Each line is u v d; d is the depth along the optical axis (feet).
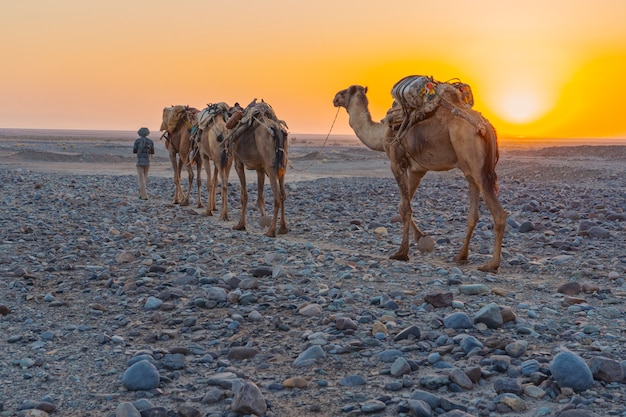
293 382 18.97
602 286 30.81
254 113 45.60
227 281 30.99
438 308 26.50
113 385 19.70
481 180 32.86
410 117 34.35
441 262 36.86
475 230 47.29
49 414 17.78
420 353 21.34
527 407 17.21
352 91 40.09
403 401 17.54
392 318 24.93
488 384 18.83
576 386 17.98
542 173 111.04
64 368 21.12
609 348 21.25
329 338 22.91
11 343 23.68
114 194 76.74
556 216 54.90
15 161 155.12
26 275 33.27
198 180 64.23
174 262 36.29
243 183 48.47
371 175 128.98
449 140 33.37
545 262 35.81
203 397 18.42
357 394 18.30
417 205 63.82
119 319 26.32
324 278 32.37
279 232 47.70
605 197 70.90
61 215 55.98
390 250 40.73
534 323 24.26
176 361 20.97
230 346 22.86
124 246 42.42
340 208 61.57
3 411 17.95
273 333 24.02
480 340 22.27
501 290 28.71
